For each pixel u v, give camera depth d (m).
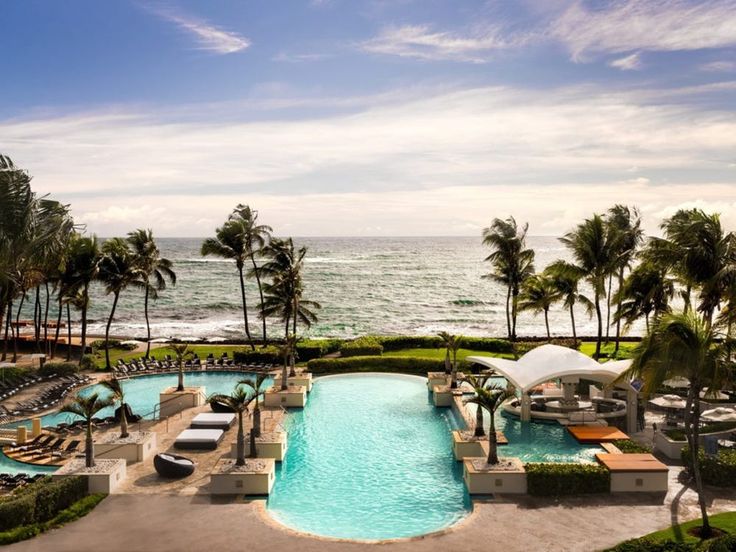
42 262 43.16
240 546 19.59
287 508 23.64
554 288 57.19
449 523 22.22
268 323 93.94
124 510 22.50
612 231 52.12
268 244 55.31
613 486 23.77
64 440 30.95
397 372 49.91
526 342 60.12
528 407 34.69
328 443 31.84
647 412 36.97
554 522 21.20
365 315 103.75
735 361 22.20
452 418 36.69
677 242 34.72
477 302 121.62
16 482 24.14
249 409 37.59
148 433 29.92
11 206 38.47
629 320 50.75
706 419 32.25
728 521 20.75
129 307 115.00
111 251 52.88
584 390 40.09
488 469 24.27
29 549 19.39
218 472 24.25
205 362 53.44
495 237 62.12
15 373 44.03
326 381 47.53
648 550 18.03
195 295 134.00
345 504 24.02
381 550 19.30
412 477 26.89
